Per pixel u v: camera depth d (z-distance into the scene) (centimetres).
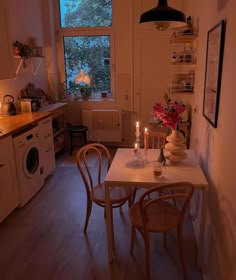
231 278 148
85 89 507
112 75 501
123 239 255
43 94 456
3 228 274
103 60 501
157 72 483
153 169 223
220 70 183
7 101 376
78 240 255
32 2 434
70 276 213
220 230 176
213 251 191
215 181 195
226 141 167
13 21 381
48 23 473
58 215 296
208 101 223
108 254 224
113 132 510
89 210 262
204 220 206
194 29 316
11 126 300
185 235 258
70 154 482
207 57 232
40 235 263
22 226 277
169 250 239
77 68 512
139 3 455
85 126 505
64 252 240
